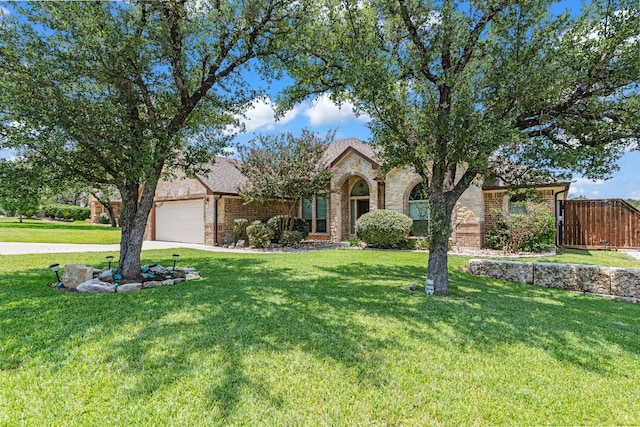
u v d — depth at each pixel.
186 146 9.47
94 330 4.93
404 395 3.41
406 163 7.67
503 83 6.71
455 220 15.84
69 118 6.84
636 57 5.96
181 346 4.40
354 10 7.58
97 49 6.73
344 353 4.27
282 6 8.28
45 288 7.73
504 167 7.33
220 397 3.32
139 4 7.41
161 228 22.53
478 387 3.58
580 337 4.99
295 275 9.69
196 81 8.86
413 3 7.36
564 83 6.58
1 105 6.80
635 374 3.90
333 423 3.00
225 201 19.11
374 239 15.81
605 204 17.30
